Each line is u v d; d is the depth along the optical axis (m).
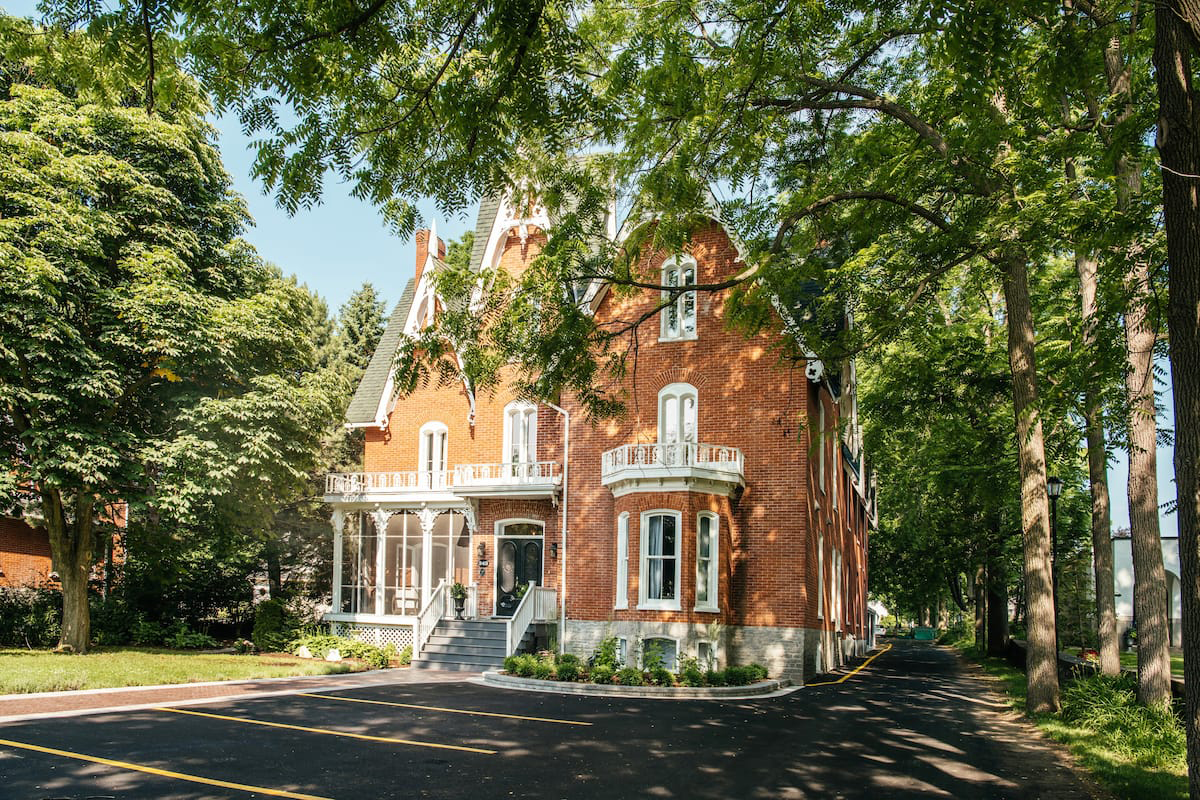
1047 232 13.08
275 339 26.62
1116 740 13.23
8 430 24.27
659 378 26.11
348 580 39.50
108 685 18.27
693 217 13.12
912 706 18.83
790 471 24.41
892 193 14.82
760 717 16.55
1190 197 6.94
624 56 9.79
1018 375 17.17
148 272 23.78
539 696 19.25
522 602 26.62
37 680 17.33
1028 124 14.45
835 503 31.17
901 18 12.80
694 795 9.97
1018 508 32.47
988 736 14.73
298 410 26.83
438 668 26.22
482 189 9.46
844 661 32.94
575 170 11.98
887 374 25.05
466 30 7.72
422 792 9.78
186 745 12.12
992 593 37.84
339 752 11.97
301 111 8.39
